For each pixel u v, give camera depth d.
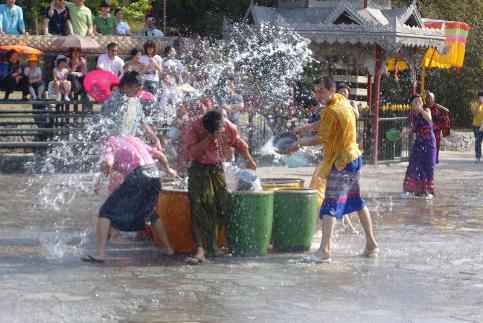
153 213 10.95
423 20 28.53
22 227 12.94
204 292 9.18
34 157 20.86
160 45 23.52
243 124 23.38
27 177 19.23
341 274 10.20
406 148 26.86
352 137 10.76
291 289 9.39
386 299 9.03
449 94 35.50
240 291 9.25
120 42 23.05
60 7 22.78
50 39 22.22
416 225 14.08
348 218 13.32
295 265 10.64
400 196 17.73
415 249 11.91
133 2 35.50
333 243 12.21
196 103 19.27
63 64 22.38
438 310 8.62
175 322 7.98
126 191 10.64
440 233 13.31
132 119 11.40
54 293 8.98
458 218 14.95
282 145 13.32
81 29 22.92
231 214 10.98
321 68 27.47
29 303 8.55
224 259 10.91
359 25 23.78
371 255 11.30
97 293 9.02
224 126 10.97
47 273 9.91
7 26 22.61
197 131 10.74
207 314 8.29
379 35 23.59
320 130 10.77
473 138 32.00
